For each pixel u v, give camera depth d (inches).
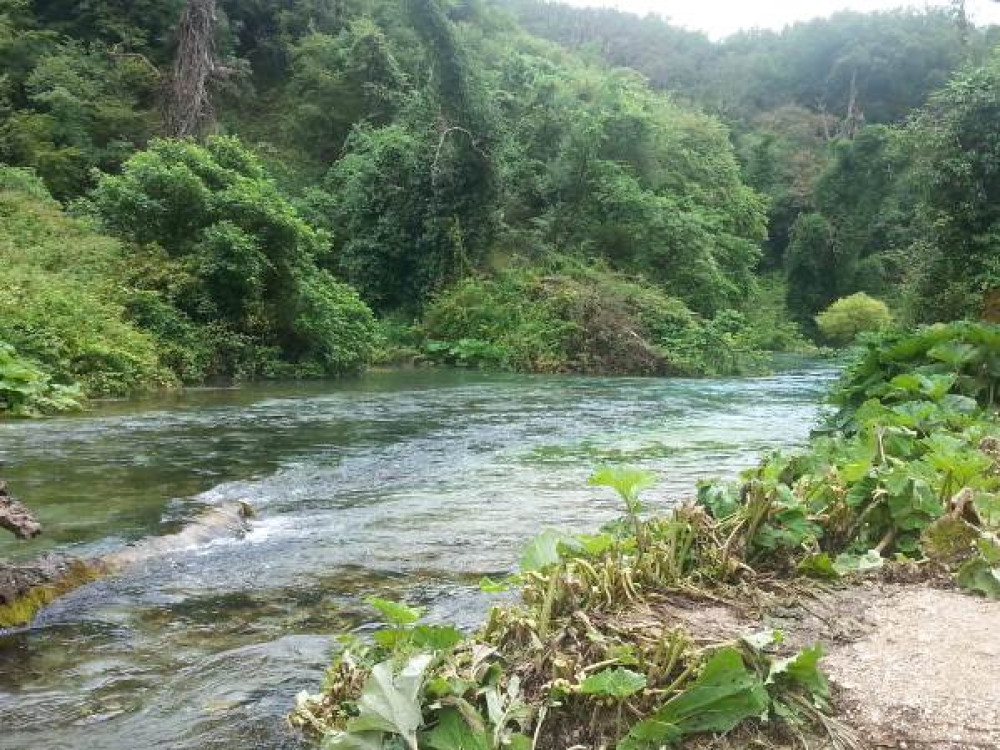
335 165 1150.3
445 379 669.3
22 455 283.4
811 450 219.3
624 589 112.0
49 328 458.0
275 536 188.2
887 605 115.0
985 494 147.9
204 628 130.6
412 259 963.3
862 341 312.3
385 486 244.1
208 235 592.7
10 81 995.9
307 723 96.6
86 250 568.4
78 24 1154.7
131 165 614.5
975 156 534.0
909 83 2640.3
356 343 690.8
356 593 147.6
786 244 2028.8
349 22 1440.7
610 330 820.6
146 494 225.6
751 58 3002.0
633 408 469.7
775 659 91.6
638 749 80.7
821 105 2630.4
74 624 132.3
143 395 480.7
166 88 994.1
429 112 997.8
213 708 102.9
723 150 1482.5
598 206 1099.9
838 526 145.0
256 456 289.6
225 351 598.5
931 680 90.7
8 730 97.2
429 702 86.2
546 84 1192.8
